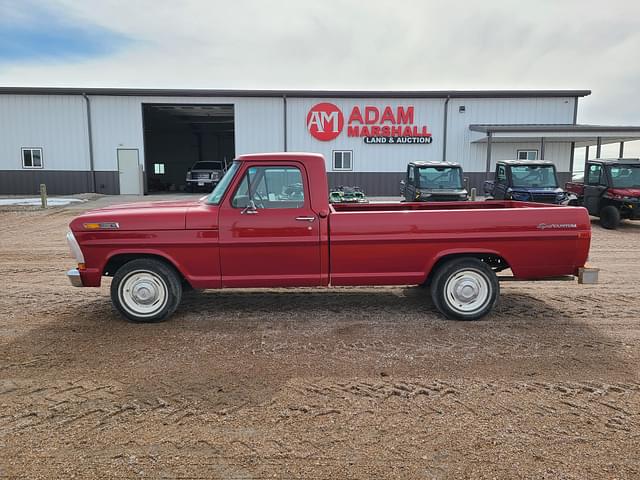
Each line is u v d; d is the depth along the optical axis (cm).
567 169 2678
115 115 2572
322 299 675
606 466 305
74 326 566
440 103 2609
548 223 575
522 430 345
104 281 791
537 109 2619
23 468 302
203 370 445
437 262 594
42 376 433
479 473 298
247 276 575
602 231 1398
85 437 336
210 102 2586
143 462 308
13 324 573
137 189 2625
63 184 2606
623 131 2314
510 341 519
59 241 1203
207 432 342
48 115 2556
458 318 586
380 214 570
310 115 2609
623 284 778
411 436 337
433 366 454
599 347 503
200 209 574
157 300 574
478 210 575
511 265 582
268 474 297
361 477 294
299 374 436
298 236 567
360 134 2622
